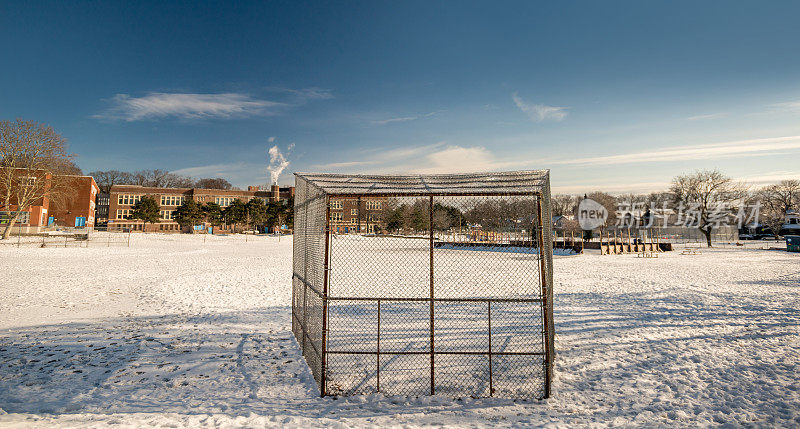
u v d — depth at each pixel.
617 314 11.32
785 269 24.17
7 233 42.09
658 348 8.07
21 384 5.91
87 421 4.70
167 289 15.43
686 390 5.94
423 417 4.97
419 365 7.02
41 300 12.66
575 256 37.00
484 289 15.77
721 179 55.25
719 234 68.31
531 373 6.64
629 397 5.69
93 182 73.31
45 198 50.38
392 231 7.78
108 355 7.40
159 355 7.48
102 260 26.36
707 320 10.53
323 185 6.91
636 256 36.75
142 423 4.66
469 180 6.12
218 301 13.21
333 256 26.66
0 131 43.06
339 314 10.91
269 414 5.03
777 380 6.29
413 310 11.52
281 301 13.34
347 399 5.60
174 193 87.25
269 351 7.82
